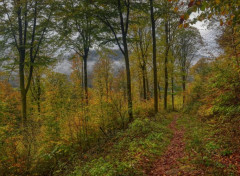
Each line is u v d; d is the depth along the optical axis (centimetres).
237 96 797
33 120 939
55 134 904
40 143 837
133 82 2931
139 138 888
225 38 867
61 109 1030
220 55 924
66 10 1438
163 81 2528
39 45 1605
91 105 1089
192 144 702
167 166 564
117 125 1229
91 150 917
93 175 515
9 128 801
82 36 1780
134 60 2361
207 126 949
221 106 893
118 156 684
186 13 264
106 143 964
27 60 1667
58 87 1177
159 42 2011
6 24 1416
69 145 897
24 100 1503
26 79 2225
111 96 1179
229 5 280
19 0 1339
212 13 289
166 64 2172
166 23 2038
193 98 2531
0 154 735
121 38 1372
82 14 1304
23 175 752
